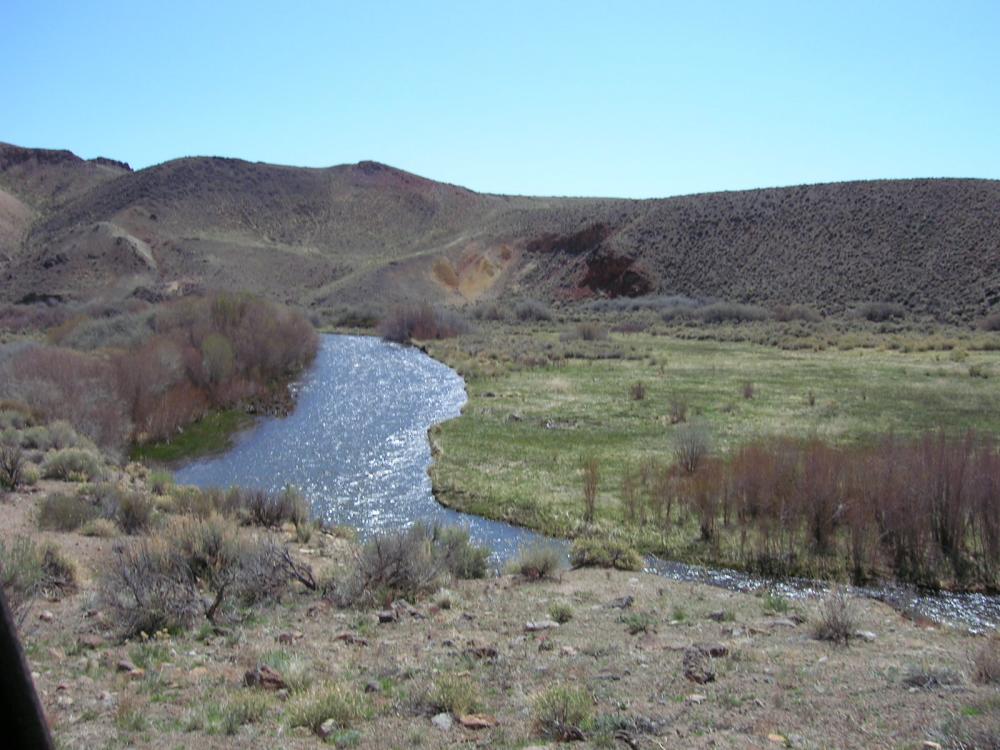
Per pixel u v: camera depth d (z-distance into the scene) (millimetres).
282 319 48688
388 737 6188
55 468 20812
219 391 36156
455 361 47719
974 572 14578
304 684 7551
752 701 6746
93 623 9977
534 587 13047
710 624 10492
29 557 11320
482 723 6469
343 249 146000
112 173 193750
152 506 17281
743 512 17484
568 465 23453
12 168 188000
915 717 6016
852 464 16938
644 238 100375
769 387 35281
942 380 35781
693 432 22516
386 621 10539
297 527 16797
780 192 98438
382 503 21078
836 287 77188
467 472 23250
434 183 177500
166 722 6582
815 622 9984
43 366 29859
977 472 15523
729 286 86188
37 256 123062
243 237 144000
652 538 17047
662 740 5906
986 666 7234
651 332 65375
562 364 45906
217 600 10477
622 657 8523
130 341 43625
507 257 116625
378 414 33250
